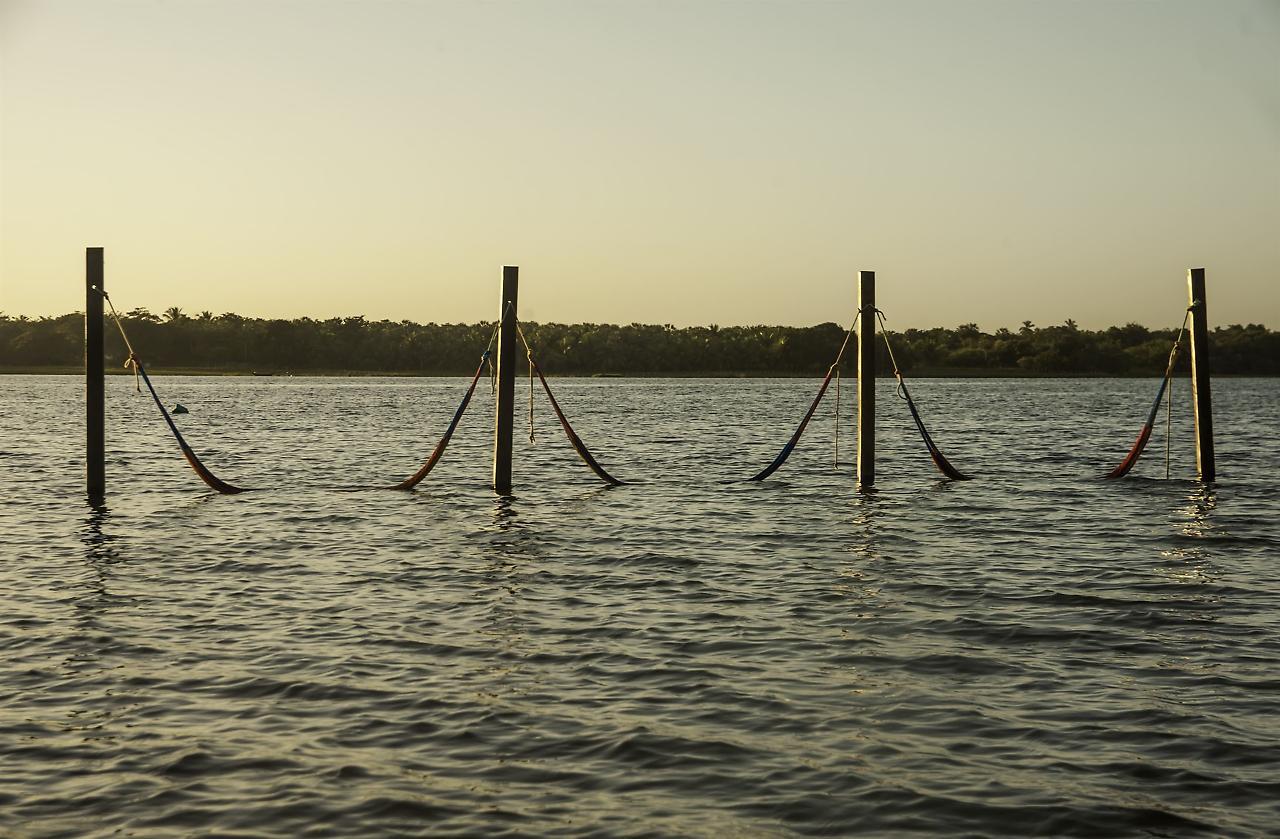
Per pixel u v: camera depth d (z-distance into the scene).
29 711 12.44
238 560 22.11
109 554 22.78
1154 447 53.88
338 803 9.99
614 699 12.97
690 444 56.19
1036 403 119.81
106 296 31.03
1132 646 15.36
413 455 49.31
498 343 33.03
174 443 56.25
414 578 20.31
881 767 10.88
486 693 13.16
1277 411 100.00
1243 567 21.27
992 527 26.70
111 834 9.36
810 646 15.38
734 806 9.99
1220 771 10.75
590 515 29.09
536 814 9.80
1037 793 10.26
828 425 74.12
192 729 11.88
